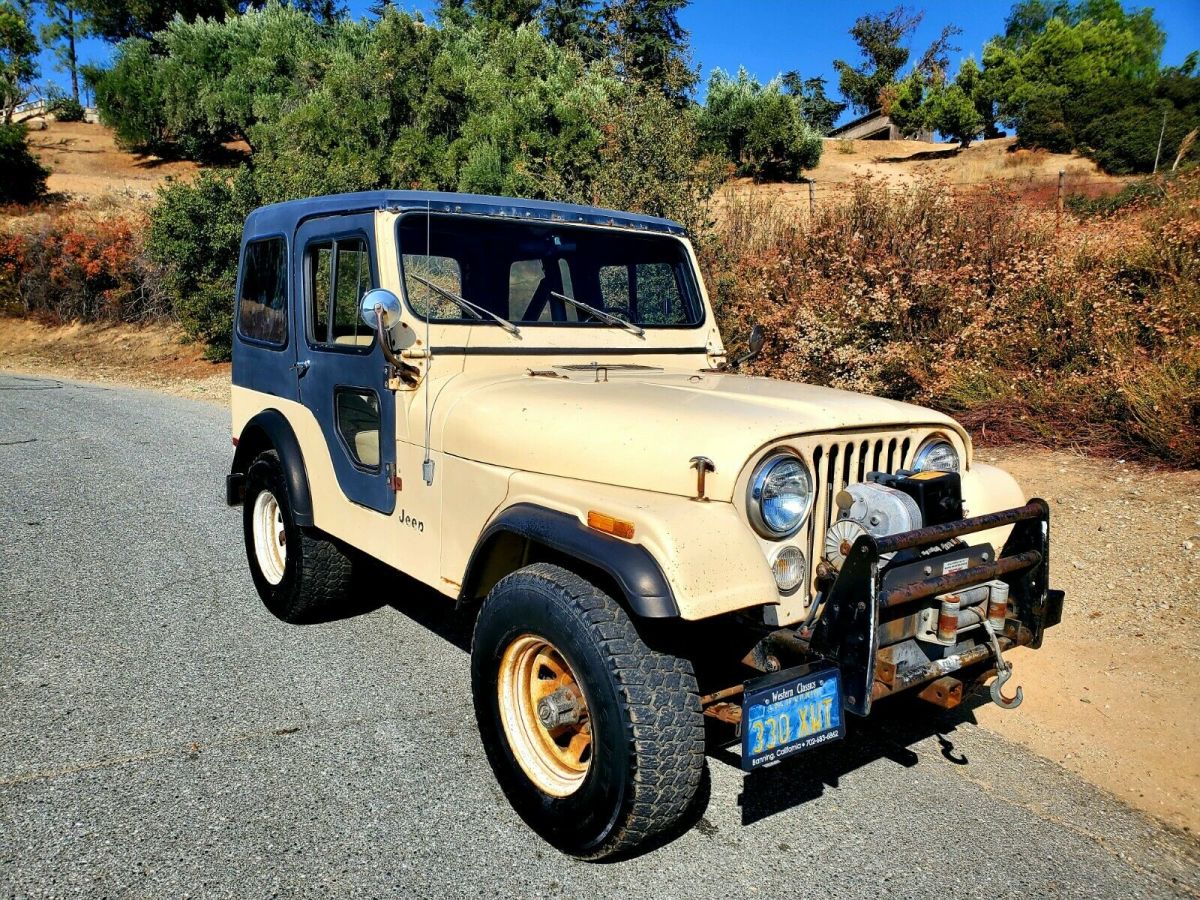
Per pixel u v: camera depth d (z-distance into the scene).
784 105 26.47
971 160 28.94
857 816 2.95
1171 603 4.34
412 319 3.24
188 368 15.63
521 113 17.66
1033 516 2.80
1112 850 2.81
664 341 3.90
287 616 4.35
